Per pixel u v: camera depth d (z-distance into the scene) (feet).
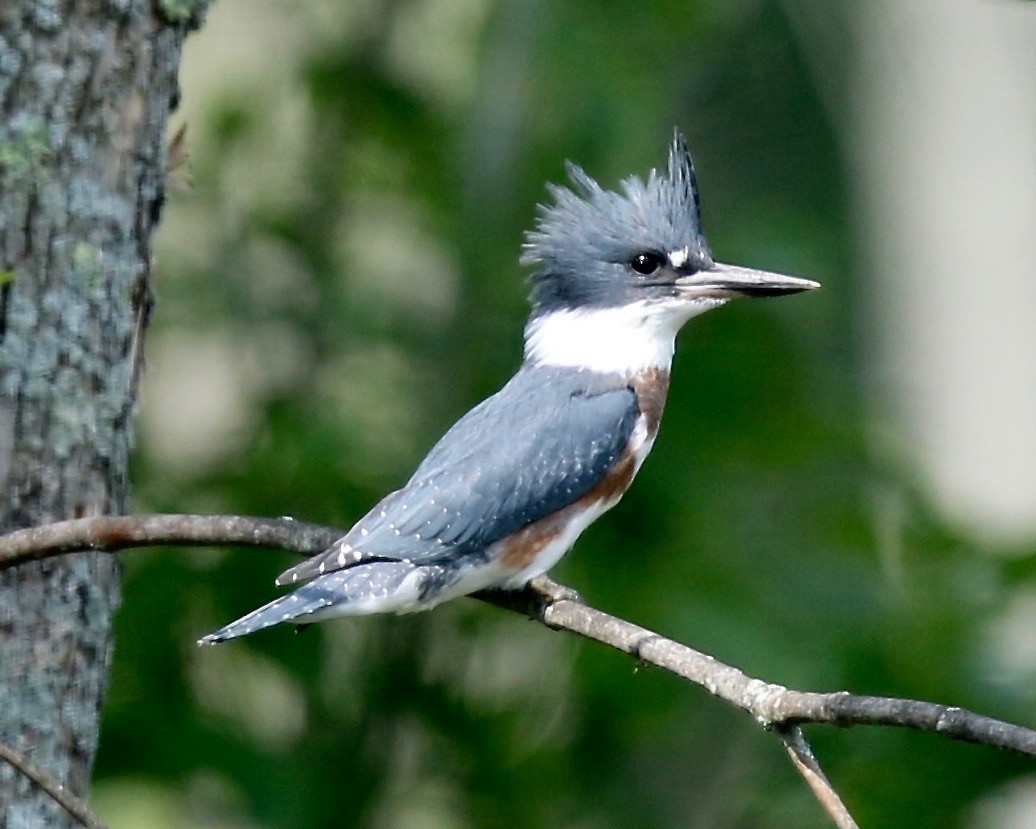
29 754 21.02
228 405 35.70
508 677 35.91
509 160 33.86
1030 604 32.35
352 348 35.76
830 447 34.94
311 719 34.32
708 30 36.19
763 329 35.47
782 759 35.09
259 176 36.45
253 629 23.00
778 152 43.96
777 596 32.81
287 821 31.40
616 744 34.06
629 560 33.53
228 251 35.88
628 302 28.09
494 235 34.35
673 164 28.99
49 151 20.62
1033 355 43.57
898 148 44.55
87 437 21.16
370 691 35.27
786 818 33.24
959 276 44.04
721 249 37.29
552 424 26.73
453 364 35.29
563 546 26.55
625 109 33.94
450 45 37.45
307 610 23.62
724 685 18.15
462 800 34.78
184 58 37.35
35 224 20.65
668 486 33.99
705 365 34.88
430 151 36.52
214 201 36.04
